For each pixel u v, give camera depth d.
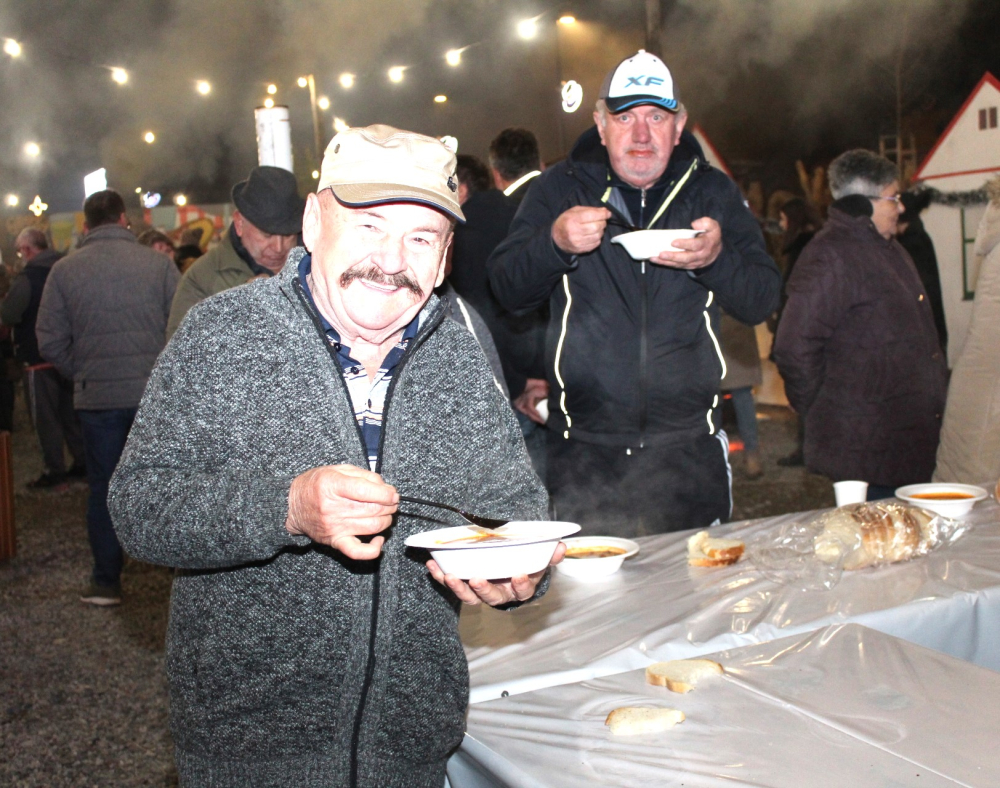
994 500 2.56
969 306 6.16
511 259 2.57
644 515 2.59
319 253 1.26
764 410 8.54
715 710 1.24
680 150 2.62
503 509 1.41
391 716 1.27
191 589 1.24
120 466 1.22
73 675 3.61
